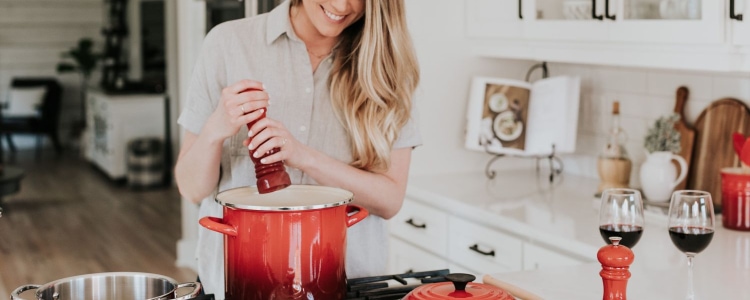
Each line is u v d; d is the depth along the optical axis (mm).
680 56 2596
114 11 9383
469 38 3557
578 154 3666
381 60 1867
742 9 2377
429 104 3572
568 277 1977
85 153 9781
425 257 3316
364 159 1931
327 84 1963
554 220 2801
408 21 3492
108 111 8133
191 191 1881
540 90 3490
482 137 3520
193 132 1961
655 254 2324
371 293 1690
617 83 3447
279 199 1704
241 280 1581
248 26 1971
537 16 3135
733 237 2521
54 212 6957
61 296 1513
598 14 2838
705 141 3023
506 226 2842
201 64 1961
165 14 8258
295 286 1563
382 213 1983
